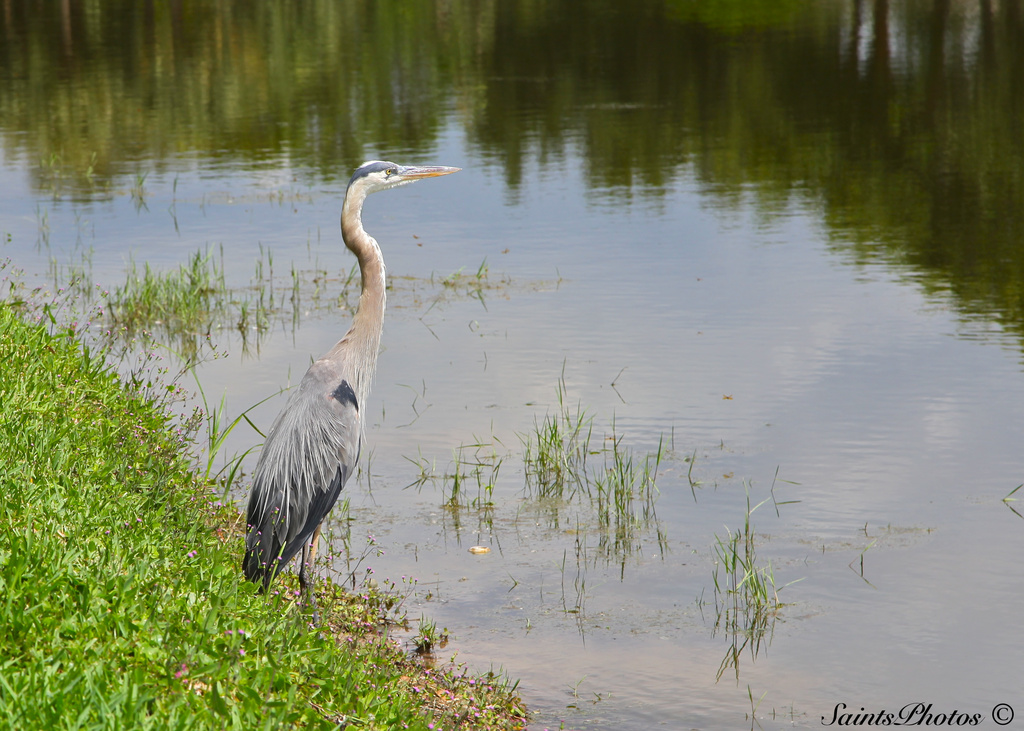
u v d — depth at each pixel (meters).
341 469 8.80
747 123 34.56
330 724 5.79
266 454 8.53
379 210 24.94
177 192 26.00
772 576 9.66
